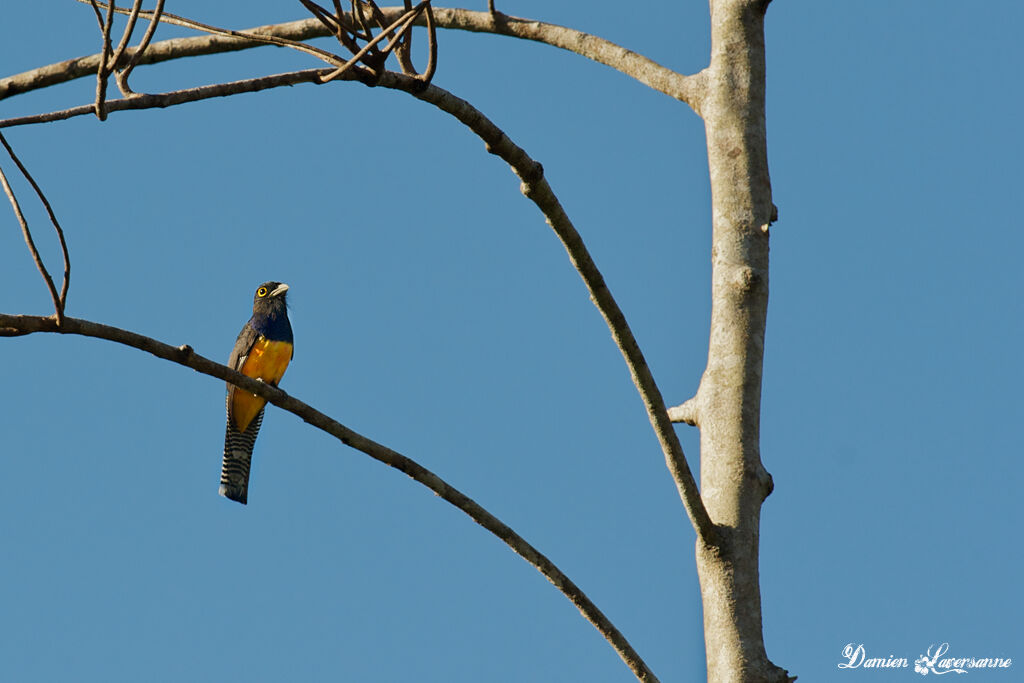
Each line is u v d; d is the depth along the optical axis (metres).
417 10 8.98
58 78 12.04
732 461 10.75
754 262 11.27
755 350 11.03
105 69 7.62
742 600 10.32
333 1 9.33
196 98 8.36
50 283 8.48
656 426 10.51
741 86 11.91
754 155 11.64
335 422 10.41
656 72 12.56
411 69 10.38
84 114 7.83
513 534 10.84
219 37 13.91
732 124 11.77
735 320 11.11
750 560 10.48
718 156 11.71
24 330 8.51
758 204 11.48
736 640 10.17
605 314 10.56
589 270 10.49
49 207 8.15
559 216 10.35
